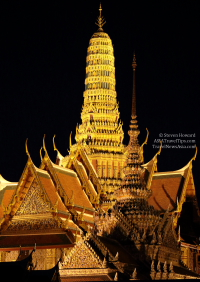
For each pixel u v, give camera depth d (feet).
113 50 364.17
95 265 202.80
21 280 180.14
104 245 207.62
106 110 344.49
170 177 315.78
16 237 286.66
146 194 232.73
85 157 318.24
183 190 310.86
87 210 302.86
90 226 297.12
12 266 183.52
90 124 341.21
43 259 282.36
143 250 216.95
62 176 303.48
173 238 229.45
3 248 283.18
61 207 291.17
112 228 223.71
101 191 311.68
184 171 315.17
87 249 204.23
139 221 224.33
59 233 283.18
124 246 219.20
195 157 317.42
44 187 290.15
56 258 281.33
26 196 290.76
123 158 334.24
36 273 196.13
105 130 340.59
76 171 312.91
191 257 299.17
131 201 230.48
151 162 320.91
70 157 314.76
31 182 290.56
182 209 314.55
